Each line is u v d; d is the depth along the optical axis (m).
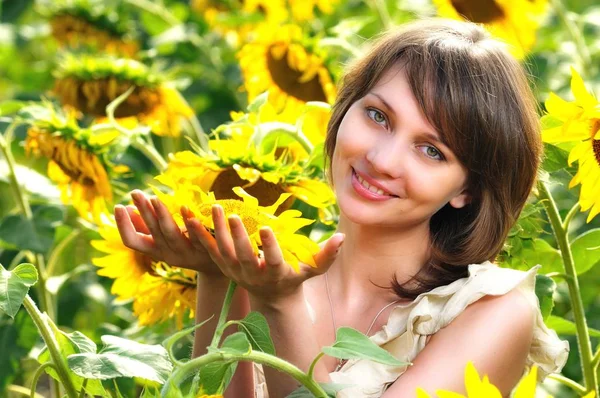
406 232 2.58
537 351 2.54
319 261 2.19
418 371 2.40
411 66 2.45
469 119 2.43
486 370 2.41
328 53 3.79
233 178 2.67
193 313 3.21
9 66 6.79
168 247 2.31
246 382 2.65
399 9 5.12
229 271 2.20
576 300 3.09
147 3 5.52
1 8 6.30
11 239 3.76
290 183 2.66
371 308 2.63
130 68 4.18
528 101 2.56
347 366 2.50
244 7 5.41
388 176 2.42
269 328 2.24
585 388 3.11
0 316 3.82
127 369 2.24
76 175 3.71
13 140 4.51
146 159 4.82
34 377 2.39
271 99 3.84
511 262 3.04
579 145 2.80
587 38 5.34
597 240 3.16
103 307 4.81
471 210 2.56
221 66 5.32
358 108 2.48
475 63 2.47
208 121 5.13
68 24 5.40
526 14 4.27
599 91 4.01
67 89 4.18
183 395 2.11
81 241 4.70
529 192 2.61
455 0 4.27
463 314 2.45
